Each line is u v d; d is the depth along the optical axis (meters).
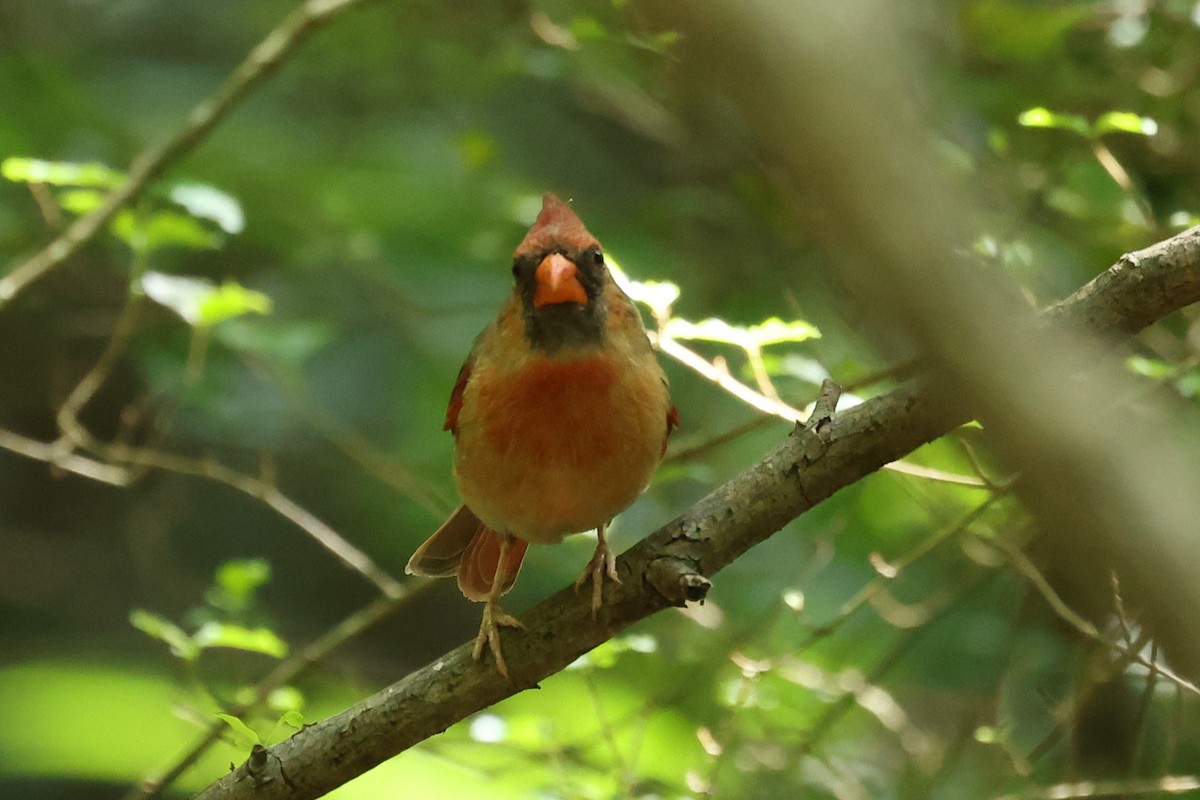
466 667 6.14
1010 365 2.42
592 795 8.13
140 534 14.62
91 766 12.17
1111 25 9.47
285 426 13.52
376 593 15.26
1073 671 8.67
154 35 15.70
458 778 9.69
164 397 12.95
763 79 2.00
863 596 7.95
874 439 5.65
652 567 5.84
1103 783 7.92
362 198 13.52
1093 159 9.27
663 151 12.62
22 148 13.38
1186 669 2.58
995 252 6.97
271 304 11.38
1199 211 9.25
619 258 11.73
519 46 11.12
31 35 15.12
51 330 14.48
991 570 8.96
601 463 6.35
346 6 10.29
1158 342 8.72
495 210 12.41
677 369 11.84
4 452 15.41
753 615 10.91
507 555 7.01
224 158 13.56
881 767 10.23
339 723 6.18
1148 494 2.49
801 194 2.21
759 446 11.36
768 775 9.16
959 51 9.06
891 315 2.29
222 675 11.39
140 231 9.60
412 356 13.82
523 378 6.28
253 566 9.07
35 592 14.96
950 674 10.27
